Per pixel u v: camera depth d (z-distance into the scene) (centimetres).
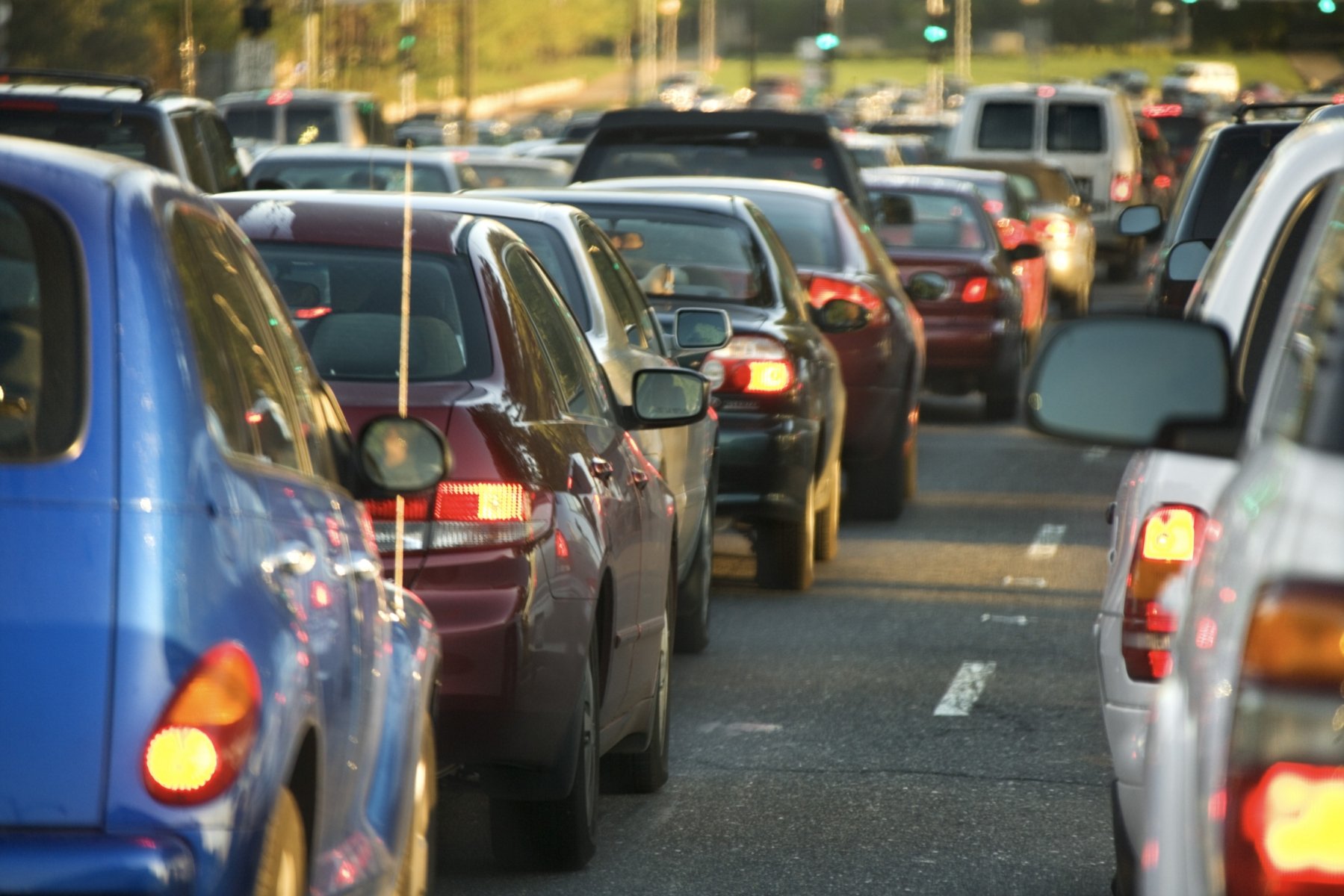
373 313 1958
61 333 1088
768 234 3600
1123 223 5144
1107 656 1680
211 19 16312
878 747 2528
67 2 15200
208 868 1030
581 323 2600
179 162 4216
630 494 2136
